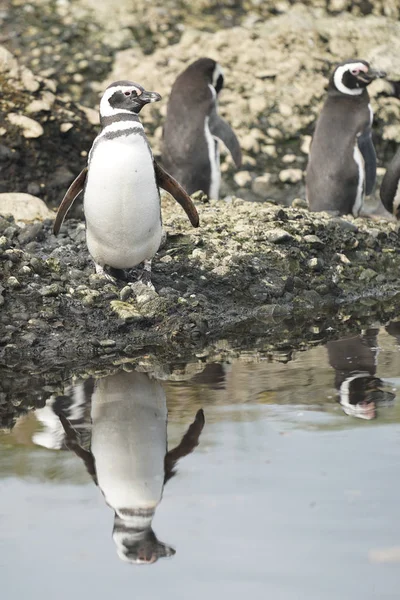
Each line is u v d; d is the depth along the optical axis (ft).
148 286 39.50
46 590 18.60
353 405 28.32
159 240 38.68
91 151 36.60
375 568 19.04
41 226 44.68
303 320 39.96
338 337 37.09
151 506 21.81
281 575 18.86
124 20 73.10
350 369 32.32
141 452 25.11
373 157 53.26
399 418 27.02
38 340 36.42
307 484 22.70
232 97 67.62
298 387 30.35
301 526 20.67
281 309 41.04
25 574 19.16
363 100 53.62
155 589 18.52
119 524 21.03
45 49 70.18
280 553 19.65
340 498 21.91
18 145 56.85
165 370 33.04
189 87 56.70
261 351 35.22
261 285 42.24
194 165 56.34
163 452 25.02
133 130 35.76
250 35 72.59
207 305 40.14
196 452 24.94
